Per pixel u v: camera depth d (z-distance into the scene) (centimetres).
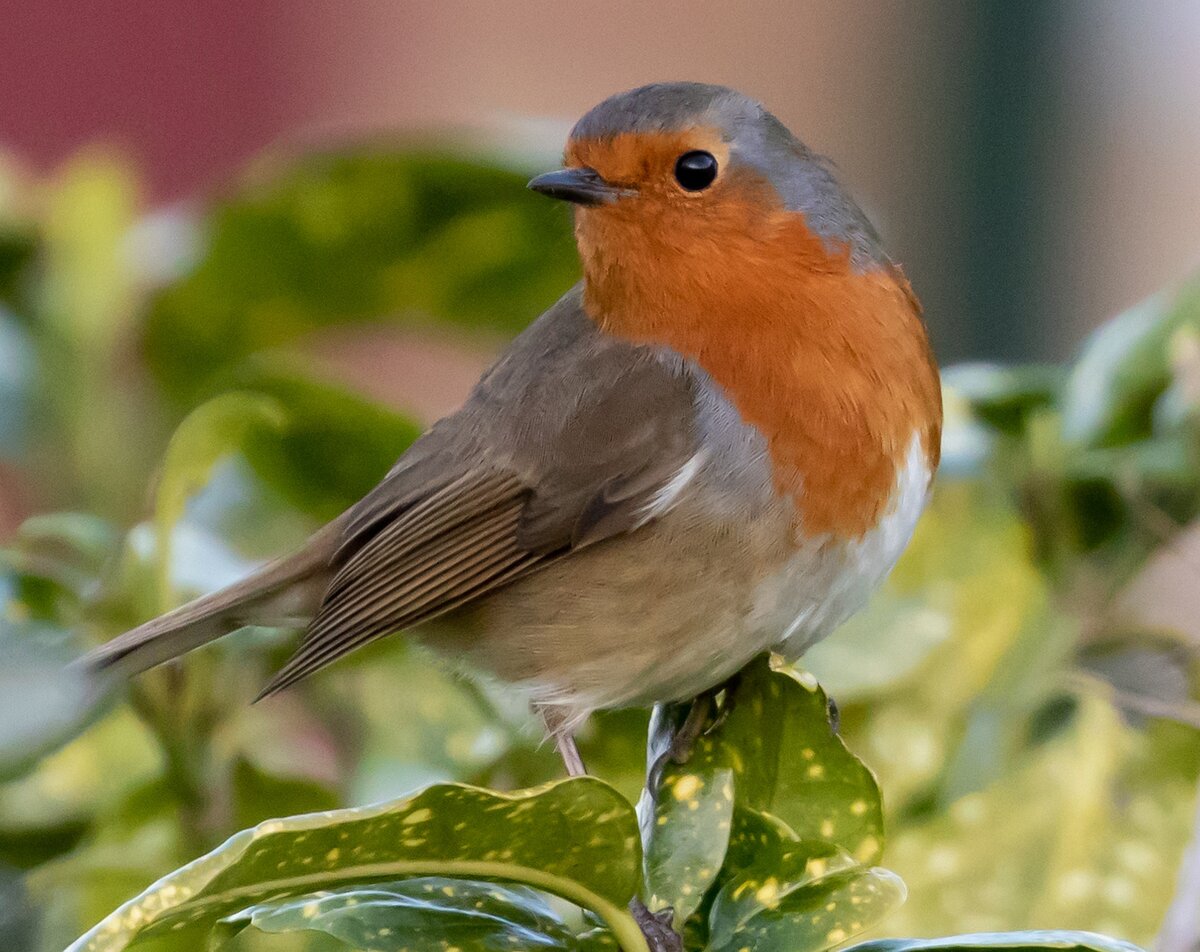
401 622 315
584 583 314
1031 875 313
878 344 314
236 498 317
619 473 314
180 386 321
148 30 385
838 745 307
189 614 313
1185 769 313
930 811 313
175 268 321
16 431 320
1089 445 314
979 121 336
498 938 306
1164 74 339
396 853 304
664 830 307
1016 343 336
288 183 319
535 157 320
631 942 305
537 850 305
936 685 314
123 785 314
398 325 322
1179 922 311
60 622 313
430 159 319
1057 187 336
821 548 313
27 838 314
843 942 305
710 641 314
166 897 303
